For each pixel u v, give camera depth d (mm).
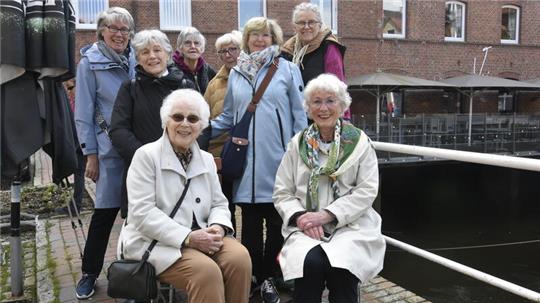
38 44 2918
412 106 20016
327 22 18578
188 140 2490
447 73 20859
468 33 21172
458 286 8859
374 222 2600
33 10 2904
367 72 19312
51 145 3291
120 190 3262
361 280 2373
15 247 3557
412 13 20031
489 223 15555
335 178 2572
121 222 5566
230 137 3131
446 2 20938
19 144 2988
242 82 3129
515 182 16000
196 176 2557
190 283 2287
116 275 2314
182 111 2455
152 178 2453
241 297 2424
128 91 3021
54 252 4387
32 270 4277
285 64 3154
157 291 2373
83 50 3400
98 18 3309
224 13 16594
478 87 18859
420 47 20266
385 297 3459
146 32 3012
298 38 3574
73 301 3258
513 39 22406
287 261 2420
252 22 3141
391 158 13906
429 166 15312
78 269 3914
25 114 3016
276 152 3061
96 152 3289
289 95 3141
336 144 2596
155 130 2998
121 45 3314
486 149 16016
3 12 2789
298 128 3113
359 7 18906
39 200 6711
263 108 3049
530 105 22781
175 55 4016
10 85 2988
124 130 2955
